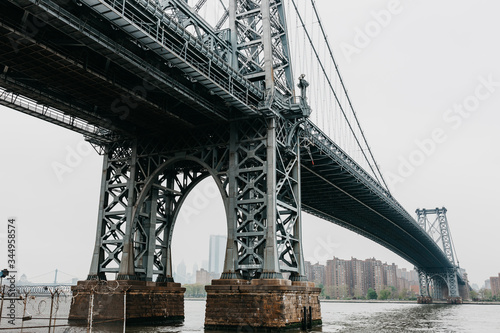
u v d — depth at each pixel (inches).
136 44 1286.9
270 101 1549.0
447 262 6643.7
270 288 1355.8
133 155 1765.5
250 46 1701.5
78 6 1100.5
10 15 1091.3
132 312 1537.9
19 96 1466.5
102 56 1311.5
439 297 7204.7
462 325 2159.2
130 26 1094.4
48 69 1273.4
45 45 1157.7
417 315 3095.5
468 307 5319.9
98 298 1574.8
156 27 1216.8
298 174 1720.0
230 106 1592.0
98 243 1711.4
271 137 1561.3
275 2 1850.4
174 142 1760.6
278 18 1834.4
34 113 1545.3
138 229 1707.7
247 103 1518.2
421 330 1788.9
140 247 1707.7
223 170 1728.6
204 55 1339.8
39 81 1362.0
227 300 1408.7
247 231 1588.3
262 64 1734.7
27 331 1236.5
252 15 1736.0
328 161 2206.0
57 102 1499.8
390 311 3818.9
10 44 1143.6
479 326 2103.8
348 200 3009.4
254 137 1604.3
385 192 3134.8
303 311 1478.8
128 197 1710.1
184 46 1273.4
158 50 1192.2
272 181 1509.6
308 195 2876.5
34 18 1097.4
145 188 1715.1
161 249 1819.6
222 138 1649.9
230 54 1680.6
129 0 1136.2
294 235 1637.6
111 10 1034.1
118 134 1785.2
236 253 1496.1
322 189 2689.5
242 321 1369.3
